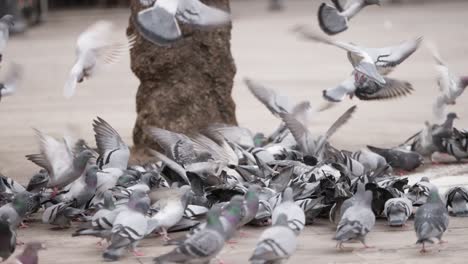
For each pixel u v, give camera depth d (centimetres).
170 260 902
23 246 1131
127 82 3133
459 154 1623
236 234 1165
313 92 2681
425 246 1109
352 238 1072
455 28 4769
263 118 2252
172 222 1104
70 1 7100
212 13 1070
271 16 6222
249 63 3631
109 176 1259
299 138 1438
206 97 1694
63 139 1264
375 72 1176
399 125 2083
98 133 1398
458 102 2367
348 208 1074
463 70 3033
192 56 1680
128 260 1052
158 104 1678
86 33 1216
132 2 1678
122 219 1004
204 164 1297
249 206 1031
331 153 1427
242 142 1555
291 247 912
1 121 2258
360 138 1905
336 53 3959
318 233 1178
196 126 1675
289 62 3634
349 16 1191
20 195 1148
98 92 2859
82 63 1192
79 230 1061
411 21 5366
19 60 3809
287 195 1033
